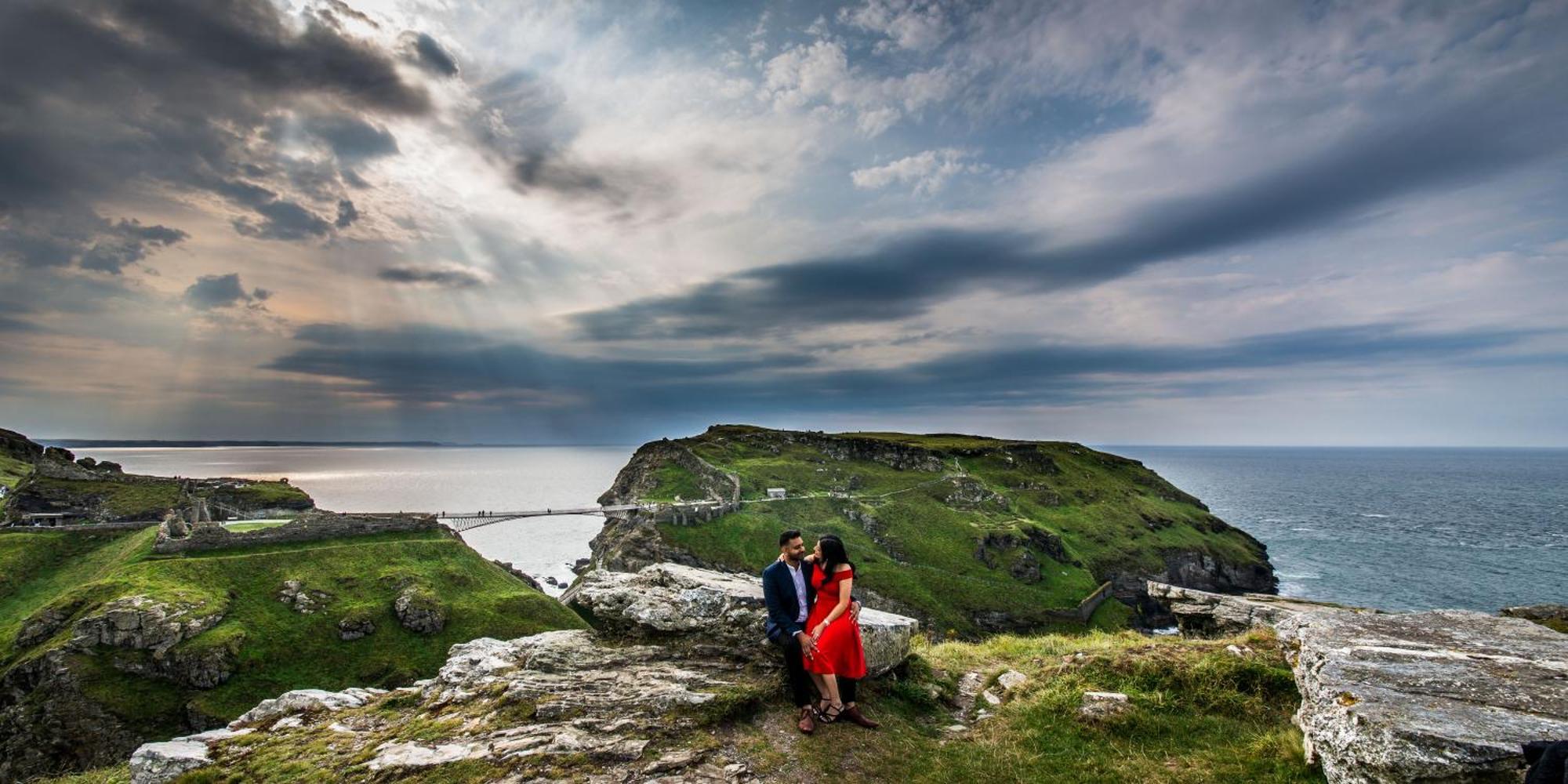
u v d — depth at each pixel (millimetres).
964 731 10281
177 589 58094
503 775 7809
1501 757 5680
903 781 8281
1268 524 163875
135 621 52812
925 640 17250
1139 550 114625
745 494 115062
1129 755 9047
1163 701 10617
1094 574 107062
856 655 9617
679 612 12055
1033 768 8742
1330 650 8820
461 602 67438
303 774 8461
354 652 59344
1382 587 99250
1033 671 12711
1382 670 7941
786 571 10055
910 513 115000
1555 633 9391
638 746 8367
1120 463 177625
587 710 9398
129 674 51250
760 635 11273
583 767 7953
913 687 11492
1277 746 8758
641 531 95562
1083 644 15727
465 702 10344
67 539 74875
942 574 95688
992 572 98875
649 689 9930
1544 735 5961
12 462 119125
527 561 131625
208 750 9758
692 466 126125
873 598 87812
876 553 99312
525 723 9211
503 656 12250
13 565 68500
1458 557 118188
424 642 62031
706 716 9141
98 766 47469
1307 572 111375
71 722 48250
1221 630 17359
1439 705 6836
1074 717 10258
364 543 74000
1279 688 10641
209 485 105875
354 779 8062
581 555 138375
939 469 144750
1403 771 6016
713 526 99625
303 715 11172
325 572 67312
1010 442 188000
